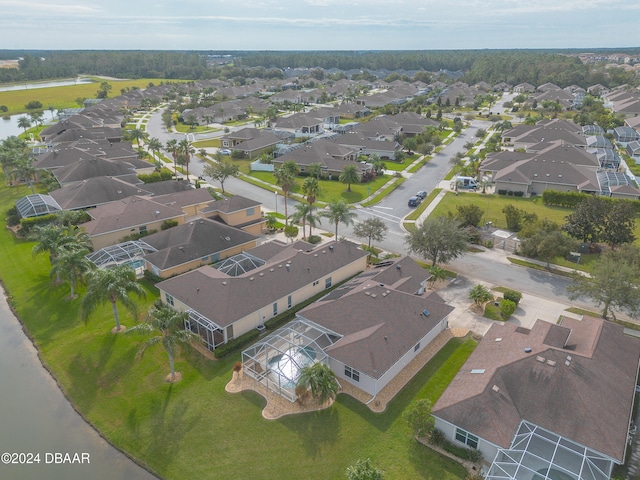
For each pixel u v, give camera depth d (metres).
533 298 47.66
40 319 44.12
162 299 45.84
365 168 93.50
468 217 64.81
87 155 91.00
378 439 29.66
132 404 32.97
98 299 38.97
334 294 44.62
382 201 80.25
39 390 34.94
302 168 98.50
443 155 116.19
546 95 190.50
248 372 35.97
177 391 34.12
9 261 56.09
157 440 29.81
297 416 31.62
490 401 28.77
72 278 45.16
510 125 139.38
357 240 63.44
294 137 127.75
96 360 37.91
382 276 45.38
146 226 61.56
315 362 33.72
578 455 25.89
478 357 34.44
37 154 98.38
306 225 69.06
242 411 32.09
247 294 41.75
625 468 27.50
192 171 100.62
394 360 34.41
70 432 30.89
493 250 60.03
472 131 146.62
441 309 41.00
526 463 25.59
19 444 30.02
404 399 33.28
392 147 111.62
